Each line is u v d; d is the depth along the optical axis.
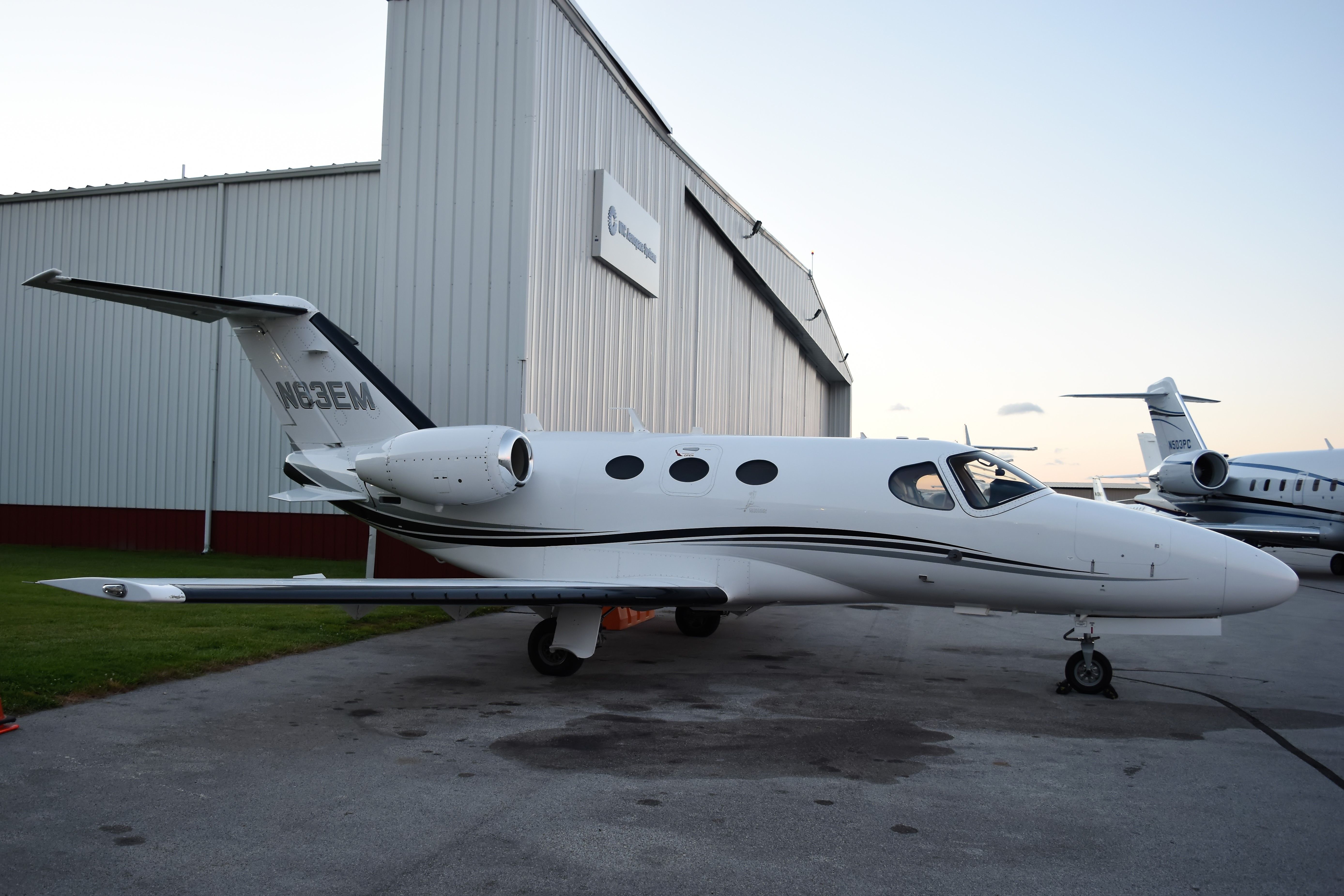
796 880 3.94
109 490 17.80
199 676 7.83
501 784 5.15
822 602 8.80
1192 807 4.98
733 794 5.05
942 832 4.54
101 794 4.87
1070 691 7.98
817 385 37.69
